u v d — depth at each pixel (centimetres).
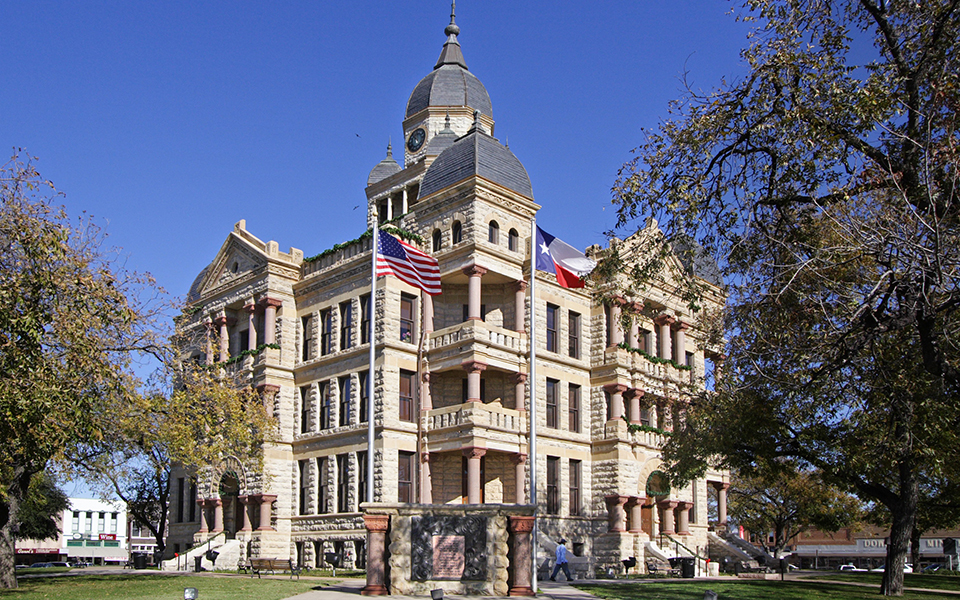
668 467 4016
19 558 11500
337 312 5116
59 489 8031
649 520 5309
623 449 5019
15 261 2783
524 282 4894
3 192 2886
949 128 2212
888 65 2417
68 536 12519
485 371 4806
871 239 2130
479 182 4753
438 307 4966
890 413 2742
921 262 2059
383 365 4681
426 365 4778
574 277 3494
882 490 3259
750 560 5388
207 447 3628
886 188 2398
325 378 5075
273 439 4803
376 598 2598
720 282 3039
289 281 5422
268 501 4997
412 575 2678
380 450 4581
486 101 6719
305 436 5109
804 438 3253
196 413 3666
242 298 5534
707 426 3481
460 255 4753
